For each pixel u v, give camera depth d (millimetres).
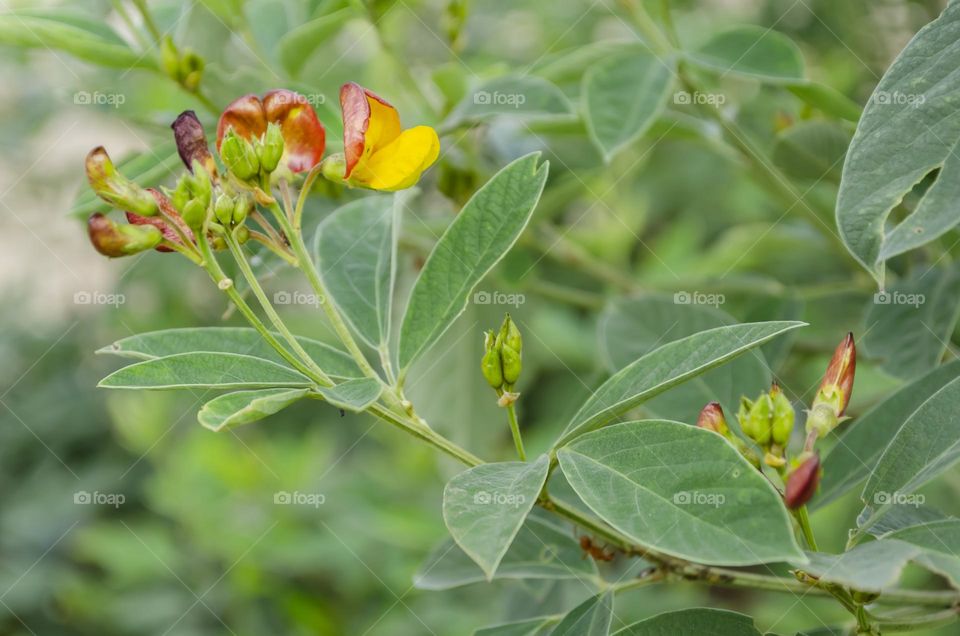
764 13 1040
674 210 1258
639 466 658
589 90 805
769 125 883
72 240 1233
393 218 739
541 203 874
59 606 1185
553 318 1097
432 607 1064
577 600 796
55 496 1273
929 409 694
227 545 1089
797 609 906
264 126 695
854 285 847
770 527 638
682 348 677
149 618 1111
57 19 800
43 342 1346
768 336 667
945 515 694
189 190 682
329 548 1081
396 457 1169
